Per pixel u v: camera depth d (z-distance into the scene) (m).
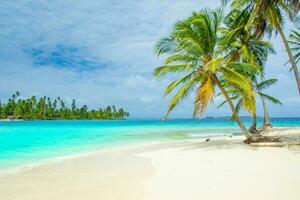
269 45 22.02
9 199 7.18
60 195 7.43
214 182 8.12
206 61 16.47
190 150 15.47
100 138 27.56
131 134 33.09
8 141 24.50
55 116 132.88
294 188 7.22
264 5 16.72
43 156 15.06
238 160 11.40
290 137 21.48
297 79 18.50
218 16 16.31
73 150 17.77
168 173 9.69
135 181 8.73
